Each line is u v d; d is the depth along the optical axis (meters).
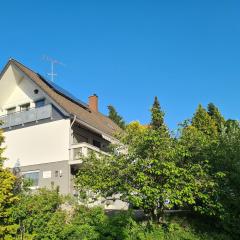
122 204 24.17
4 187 15.23
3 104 31.72
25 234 14.77
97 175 17.19
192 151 17.11
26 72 29.28
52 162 26.45
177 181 15.49
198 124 34.72
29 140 28.05
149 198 15.59
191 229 16.59
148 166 16.11
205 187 16.05
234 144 17.67
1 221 14.91
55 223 15.34
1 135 18.03
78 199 17.34
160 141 16.08
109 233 15.10
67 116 26.62
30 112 28.48
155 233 15.61
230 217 16.06
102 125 31.72
